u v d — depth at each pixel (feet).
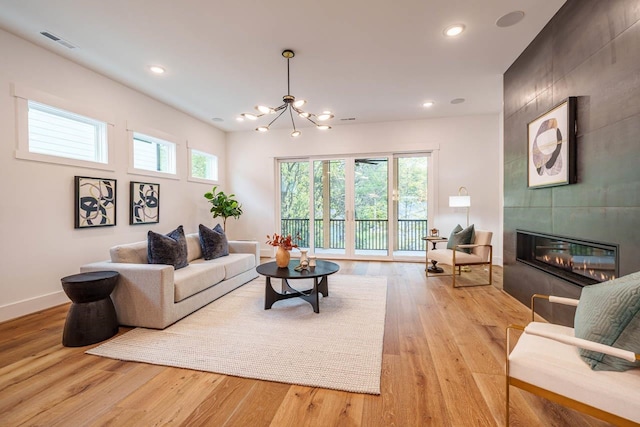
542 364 4.25
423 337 7.96
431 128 18.12
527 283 10.27
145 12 8.14
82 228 11.39
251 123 19.29
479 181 17.53
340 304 10.57
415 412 5.09
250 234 21.27
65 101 10.73
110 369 6.46
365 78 12.41
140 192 13.98
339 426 4.80
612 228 6.43
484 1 7.74
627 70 6.00
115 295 8.67
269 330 8.37
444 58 10.77
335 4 7.79
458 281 13.84
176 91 13.89
